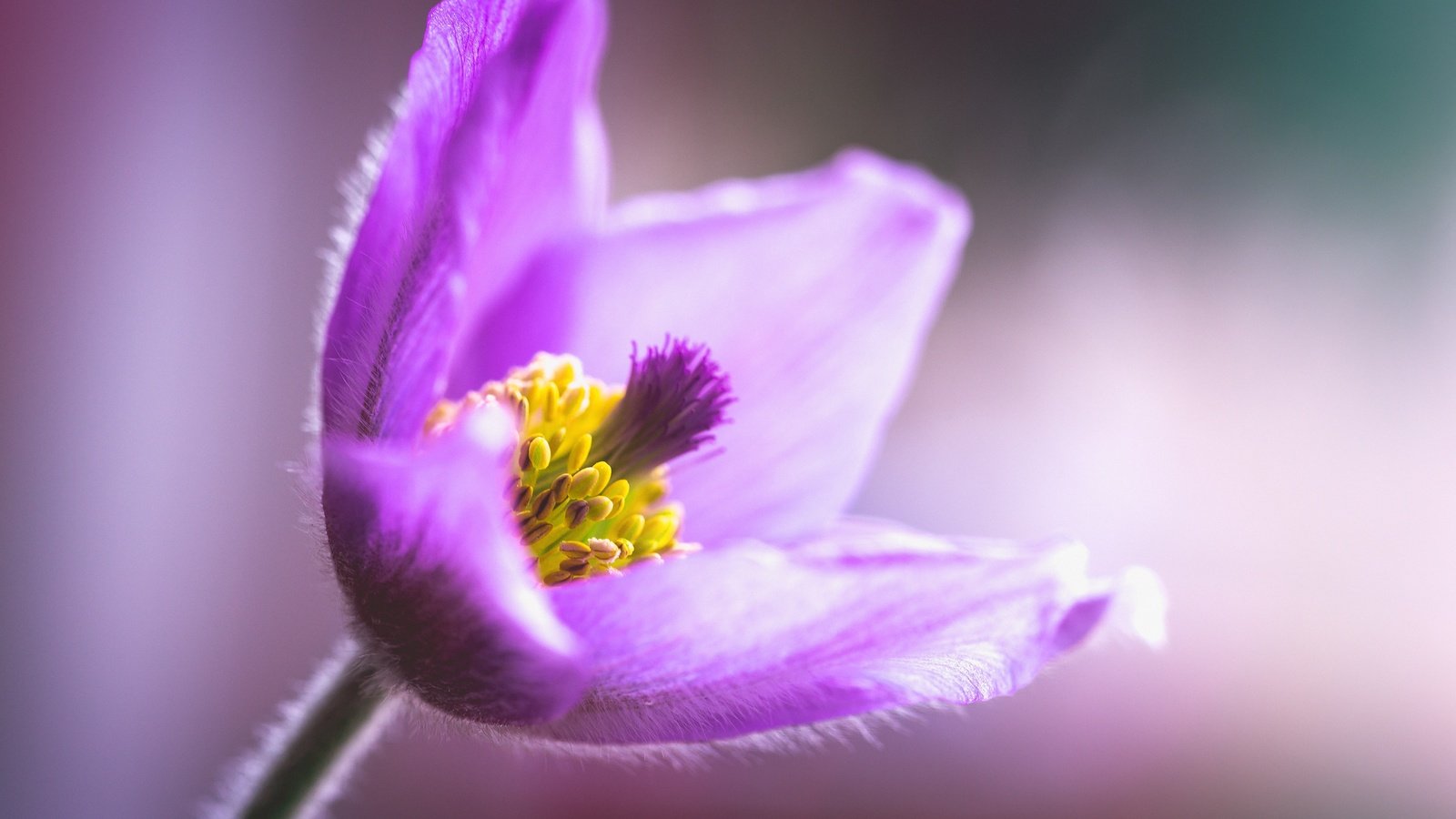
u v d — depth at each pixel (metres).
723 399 0.25
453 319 0.23
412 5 0.48
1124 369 0.56
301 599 0.49
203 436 0.48
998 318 0.55
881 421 0.26
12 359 0.45
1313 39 0.55
